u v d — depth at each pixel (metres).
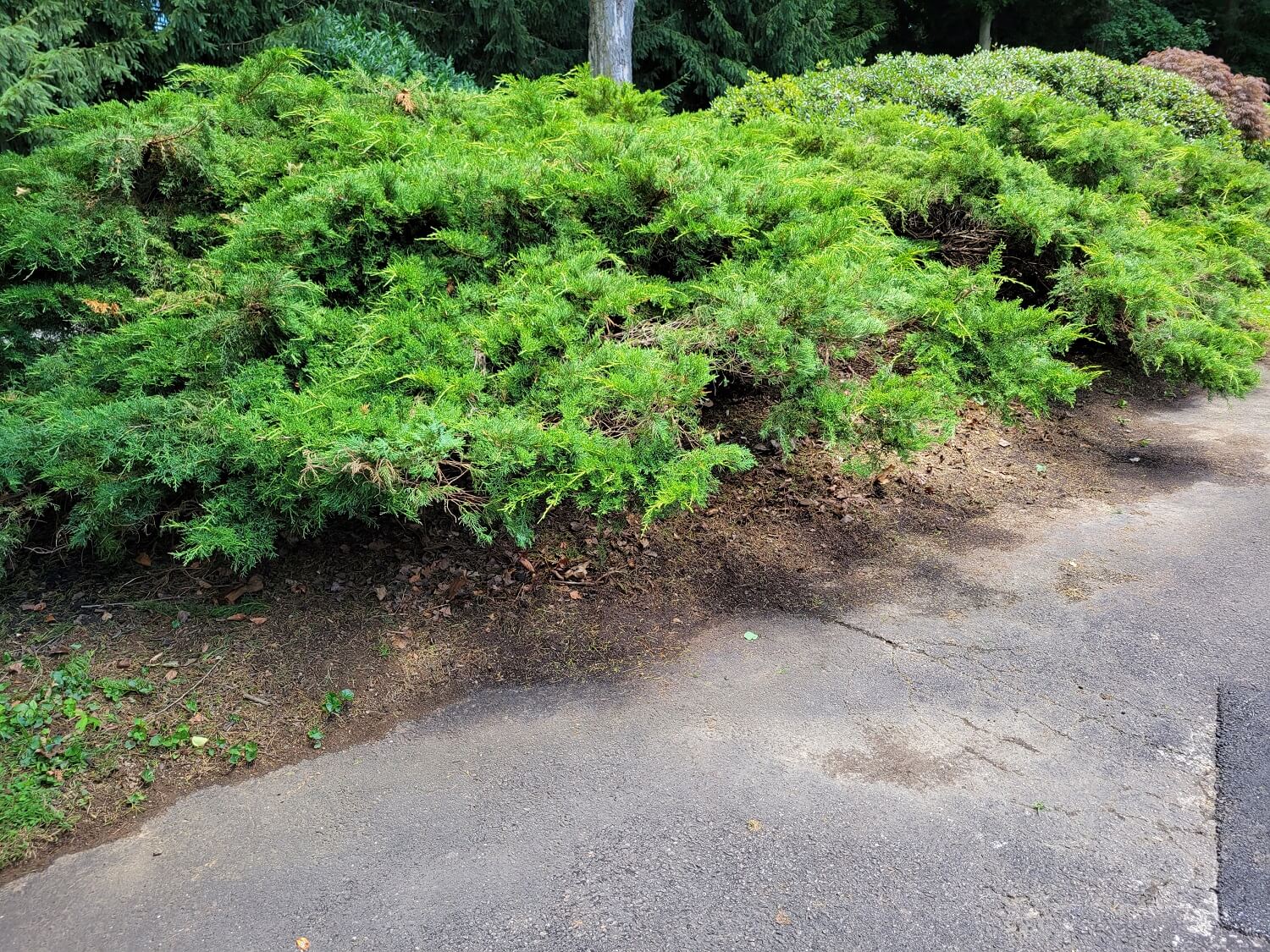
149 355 3.07
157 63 7.05
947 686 2.75
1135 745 2.48
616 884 2.06
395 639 2.92
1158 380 5.70
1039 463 4.52
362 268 3.56
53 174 3.77
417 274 3.37
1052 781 2.35
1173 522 3.83
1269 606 3.14
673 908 2.00
